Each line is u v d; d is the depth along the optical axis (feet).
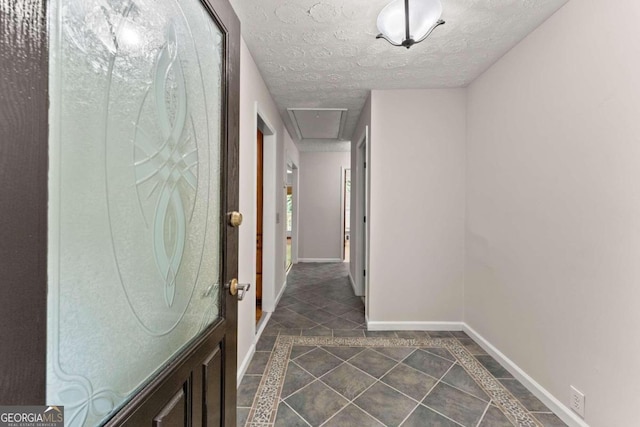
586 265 4.12
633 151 3.49
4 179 1.16
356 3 4.44
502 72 6.11
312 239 18.29
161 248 2.34
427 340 7.30
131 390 2.00
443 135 7.82
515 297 5.70
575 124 4.31
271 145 9.16
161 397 2.16
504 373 5.80
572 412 4.32
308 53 5.95
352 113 9.99
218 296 3.26
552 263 4.75
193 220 2.79
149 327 2.20
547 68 4.86
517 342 5.64
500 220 6.21
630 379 3.51
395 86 7.65
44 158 1.33
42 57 1.30
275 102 8.93
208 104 3.01
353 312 9.43
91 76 1.65
